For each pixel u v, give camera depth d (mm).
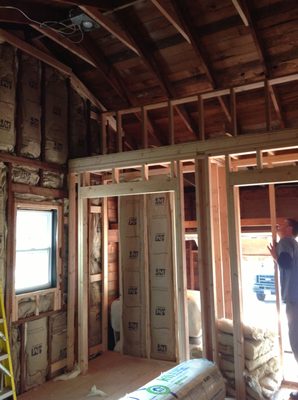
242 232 6184
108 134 5453
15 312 3670
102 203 5148
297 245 3525
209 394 2828
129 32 4219
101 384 3877
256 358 3492
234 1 3547
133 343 4816
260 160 3516
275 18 3938
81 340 4281
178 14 3875
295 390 3650
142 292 4824
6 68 3842
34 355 3869
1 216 3631
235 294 3533
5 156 3705
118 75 4957
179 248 3832
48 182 4262
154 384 2699
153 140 5738
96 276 4953
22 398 3533
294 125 4961
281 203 5969
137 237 4926
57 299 4211
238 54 4387
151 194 4871
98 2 3441
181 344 3727
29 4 3539
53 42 4539
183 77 4820
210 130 5379
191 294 4688
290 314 3418
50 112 4387
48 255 4234
